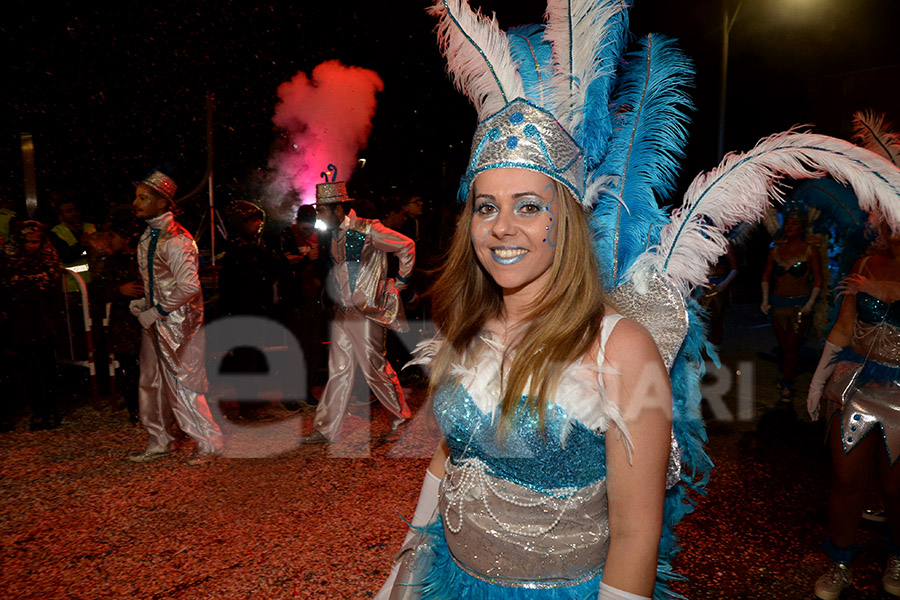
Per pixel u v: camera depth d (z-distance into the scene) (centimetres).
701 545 316
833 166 133
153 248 411
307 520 342
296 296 580
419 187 981
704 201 140
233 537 325
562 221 122
